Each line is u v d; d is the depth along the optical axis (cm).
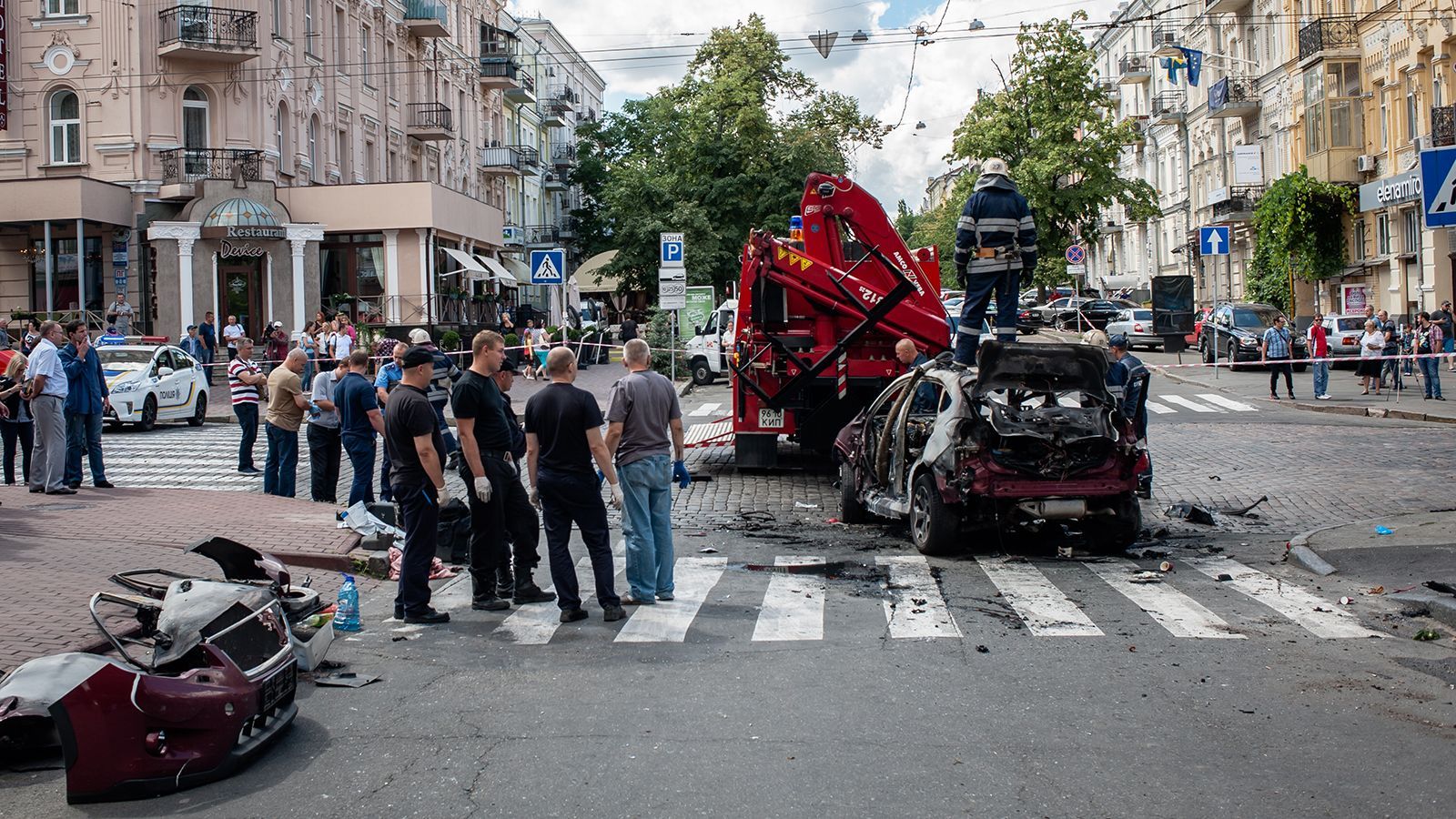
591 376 3712
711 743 601
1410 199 3581
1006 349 1112
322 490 1475
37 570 989
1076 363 1134
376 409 1330
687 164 5450
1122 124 5272
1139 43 7281
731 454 2033
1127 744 594
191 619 609
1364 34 4075
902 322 1656
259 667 612
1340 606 915
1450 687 695
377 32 5000
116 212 3666
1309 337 2820
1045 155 5206
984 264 1266
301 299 3916
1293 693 683
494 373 945
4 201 3544
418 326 4094
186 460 1966
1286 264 4297
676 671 744
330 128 4541
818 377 1677
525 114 7438
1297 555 1093
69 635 780
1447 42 3569
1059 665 747
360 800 534
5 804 541
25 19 3738
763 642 813
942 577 1041
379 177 5009
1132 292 6744
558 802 524
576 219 8294
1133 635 826
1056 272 5247
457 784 550
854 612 906
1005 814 504
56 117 3781
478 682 725
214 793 549
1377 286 4019
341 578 1073
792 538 1261
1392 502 1401
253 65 3925
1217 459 1816
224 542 737
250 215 3769
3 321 3356
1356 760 570
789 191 5297
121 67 3722
